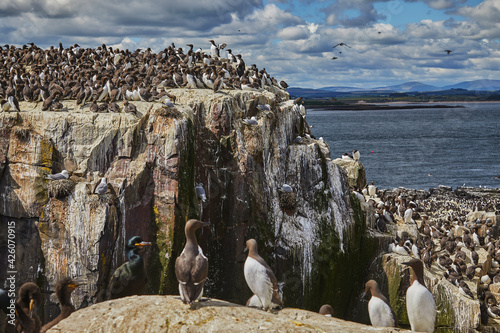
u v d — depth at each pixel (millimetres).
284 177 27422
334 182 29688
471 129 185375
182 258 10195
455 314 26594
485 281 30594
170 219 20891
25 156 21094
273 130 27000
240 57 41219
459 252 32281
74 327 9867
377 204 35250
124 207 20562
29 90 24328
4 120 21344
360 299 29266
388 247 30500
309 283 26312
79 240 19984
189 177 21891
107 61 34812
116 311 10242
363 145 131875
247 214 23859
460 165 96750
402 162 100875
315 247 26734
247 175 24078
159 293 20656
